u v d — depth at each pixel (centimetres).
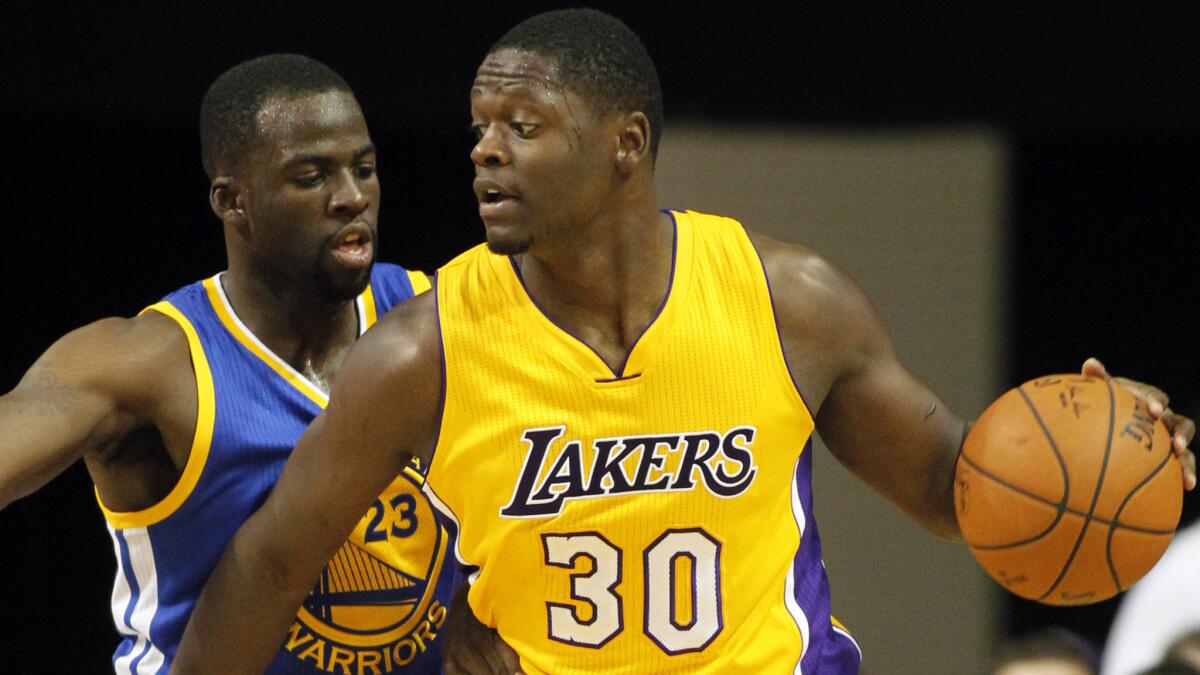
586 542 803
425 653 1013
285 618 899
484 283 813
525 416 796
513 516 805
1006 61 1880
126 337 967
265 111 952
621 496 798
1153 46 1881
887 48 1866
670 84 1831
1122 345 2272
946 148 2177
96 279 1823
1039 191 2252
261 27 1653
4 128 1773
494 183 774
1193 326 2253
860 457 870
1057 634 1186
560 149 768
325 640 987
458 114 1723
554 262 797
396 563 984
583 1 1769
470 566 850
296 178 951
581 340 798
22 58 1605
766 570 823
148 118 1777
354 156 962
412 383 807
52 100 1619
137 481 977
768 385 806
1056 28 1875
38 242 1805
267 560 872
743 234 830
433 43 1706
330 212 957
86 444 921
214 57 1645
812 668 842
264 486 978
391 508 978
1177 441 831
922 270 2214
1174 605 1299
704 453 801
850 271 2178
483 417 802
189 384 970
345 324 1029
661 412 798
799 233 2144
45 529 1912
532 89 765
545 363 797
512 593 827
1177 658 1050
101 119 1795
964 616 2289
